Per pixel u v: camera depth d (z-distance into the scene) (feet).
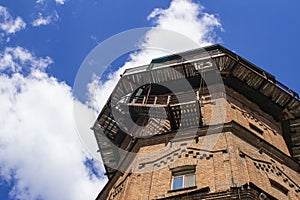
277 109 91.71
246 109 85.30
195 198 51.16
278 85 94.27
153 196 56.80
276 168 65.72
